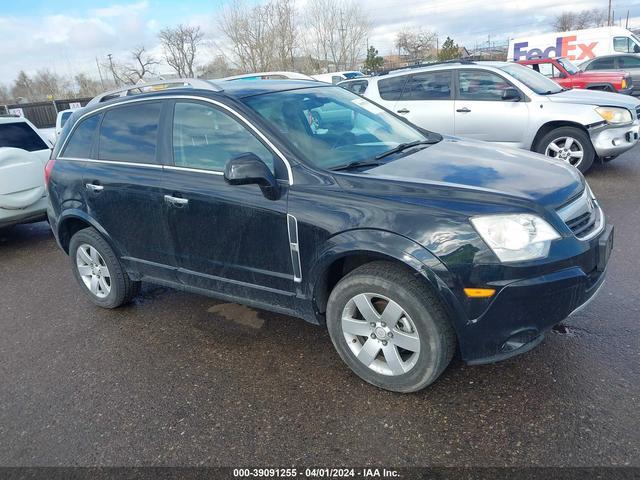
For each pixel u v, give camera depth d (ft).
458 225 8.45
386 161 10.76
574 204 9.30
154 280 13.19
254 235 10.57
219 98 11.32
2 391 11.16
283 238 10.14
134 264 13.33
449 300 8.48
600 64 57.16
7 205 20.93
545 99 23.68
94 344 12.83
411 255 8.58
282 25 110.32
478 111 25.09
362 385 10.07
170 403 10.12
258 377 10.69
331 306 9.93
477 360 8.87
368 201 9.18
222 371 11.05
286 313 10.91
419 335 9.02
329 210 9.48
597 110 22.72
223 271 11.48
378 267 9.23
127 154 12.85
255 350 11.77
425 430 8.72
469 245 8.33
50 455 9.04
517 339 8.67
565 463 7.77
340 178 9.73
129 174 12.51
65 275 18.15
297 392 10.06
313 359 11.18
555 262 8.36
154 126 12.36
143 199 12.25
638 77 55.11
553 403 9.04
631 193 21.03
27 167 21.47
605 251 9.27
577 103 23.11
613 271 13.85
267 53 110.42
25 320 14.70
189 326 13.25
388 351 9.53
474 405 9.19
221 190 10.85
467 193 8.83
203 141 11.44
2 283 18.10
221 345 12.14
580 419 8.59
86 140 13.94
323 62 119.24
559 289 8.39
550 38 70.59
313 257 9.77
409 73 27.37
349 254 9.25
